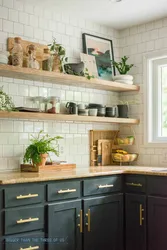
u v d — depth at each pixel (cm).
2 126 360
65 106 407
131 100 454
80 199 334
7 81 363
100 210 351
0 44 358
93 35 440
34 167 356
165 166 418
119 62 463
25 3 379
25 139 376
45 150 356
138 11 404
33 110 353
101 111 414
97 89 443
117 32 464
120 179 373
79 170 370
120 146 461
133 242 365
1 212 280
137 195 363
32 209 297
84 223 335
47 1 375
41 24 392
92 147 436
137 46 450
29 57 352
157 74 436
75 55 421
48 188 309
